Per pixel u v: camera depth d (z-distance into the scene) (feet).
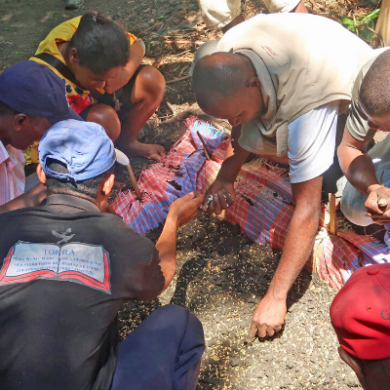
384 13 11.57
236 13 9.98
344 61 6.85
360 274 4.33
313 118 6.67
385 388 4.04
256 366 7.43
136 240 5.38
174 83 12.51
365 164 7.04
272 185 9.15
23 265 4.97
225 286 8.43
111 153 5.58
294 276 7.21
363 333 3.90
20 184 8.27
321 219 8.45
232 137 8.64
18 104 6.78
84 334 4.91
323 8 13.75
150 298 5.79
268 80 6.56
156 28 14.46
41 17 15.75
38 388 4.78
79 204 5.38
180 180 9.72
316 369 7.29
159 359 5.74
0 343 4.81
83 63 7.85
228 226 9.36
